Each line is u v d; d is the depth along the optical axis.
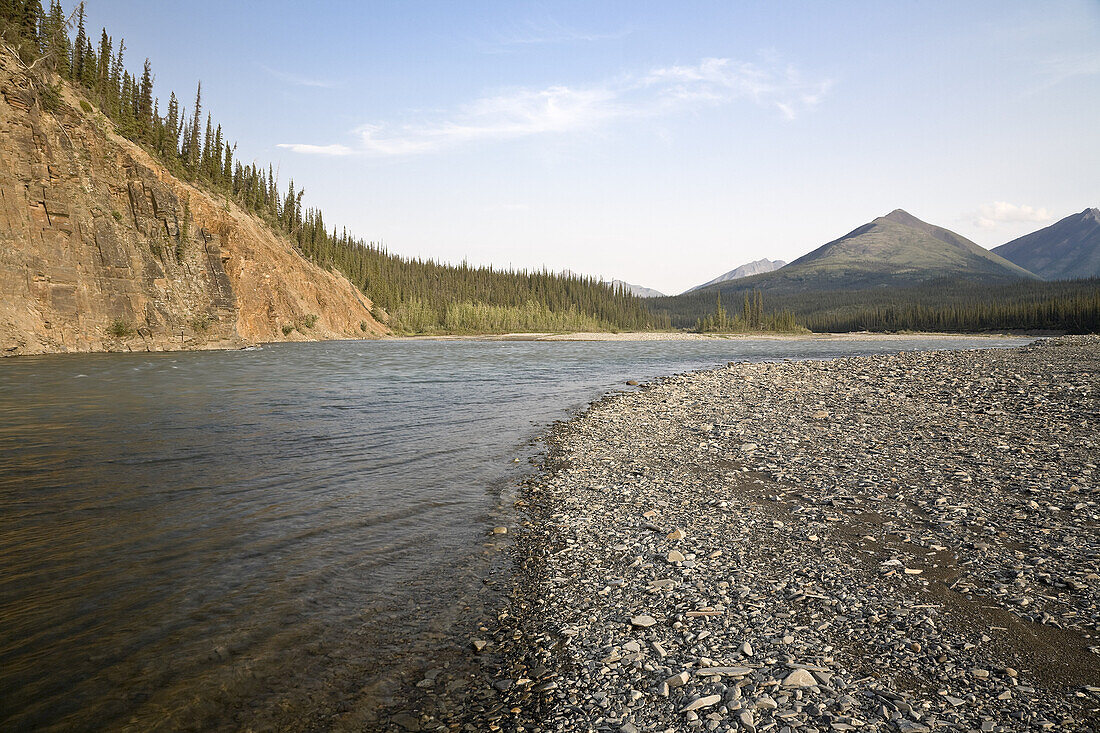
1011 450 13.64
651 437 17.39
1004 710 4.81
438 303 165.38
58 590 7.30
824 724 4.70
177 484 12.05
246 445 15.98
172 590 7.39
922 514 9.77
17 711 5.00
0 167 46.84
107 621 6.59
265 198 124.62
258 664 5.85
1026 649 5.73
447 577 8.00
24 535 9.11
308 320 98.19
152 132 94.69
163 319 59.12
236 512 10.45
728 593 7.21
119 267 55.41
